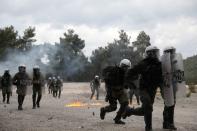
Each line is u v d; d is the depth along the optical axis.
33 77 19.69
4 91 24.52
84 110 18.27
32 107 20.25
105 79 12.48
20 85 18.30
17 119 13.74
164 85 10.68
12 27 77.75
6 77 24.28
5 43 75.44
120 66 12.33
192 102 26.59
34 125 12.05
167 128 11.16
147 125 10.41
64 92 47.75
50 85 43.81
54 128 11.41
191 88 41.56
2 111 17.38
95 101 29.30
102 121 13.25
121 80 12.34
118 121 12.51
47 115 15.38
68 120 13.52
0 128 11.30
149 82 10.40
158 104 25.09
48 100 29.34
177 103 25.70
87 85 71.94
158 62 10.51
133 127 11.66
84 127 11.63
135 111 10.73
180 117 15.81
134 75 10.52
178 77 10.80
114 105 12.69
